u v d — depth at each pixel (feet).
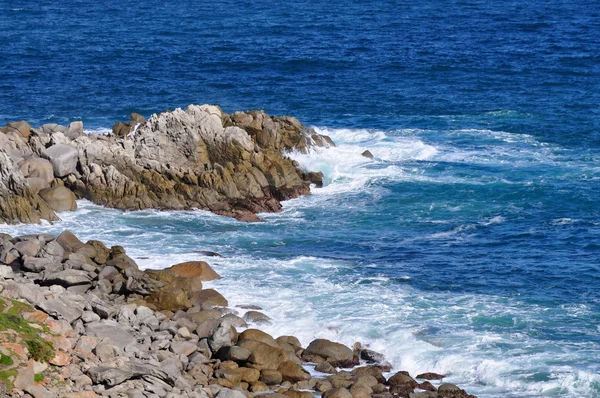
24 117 294.25
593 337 148.66
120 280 159.43
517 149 269.03
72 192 212.43
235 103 321.73
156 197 213.05
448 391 128.77
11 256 164.35
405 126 294.05
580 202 222.07
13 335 121.49
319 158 242.58
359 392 127.44
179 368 129.29
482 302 162.91
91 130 280.92
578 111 312.29
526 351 142.92
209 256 182.39
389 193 228.84
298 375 132.67
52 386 115.44
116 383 118.11
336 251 189.98
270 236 198.59
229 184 216.33
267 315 154.40
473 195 228.02
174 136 222.48
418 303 161.79
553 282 173.17
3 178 197.47
